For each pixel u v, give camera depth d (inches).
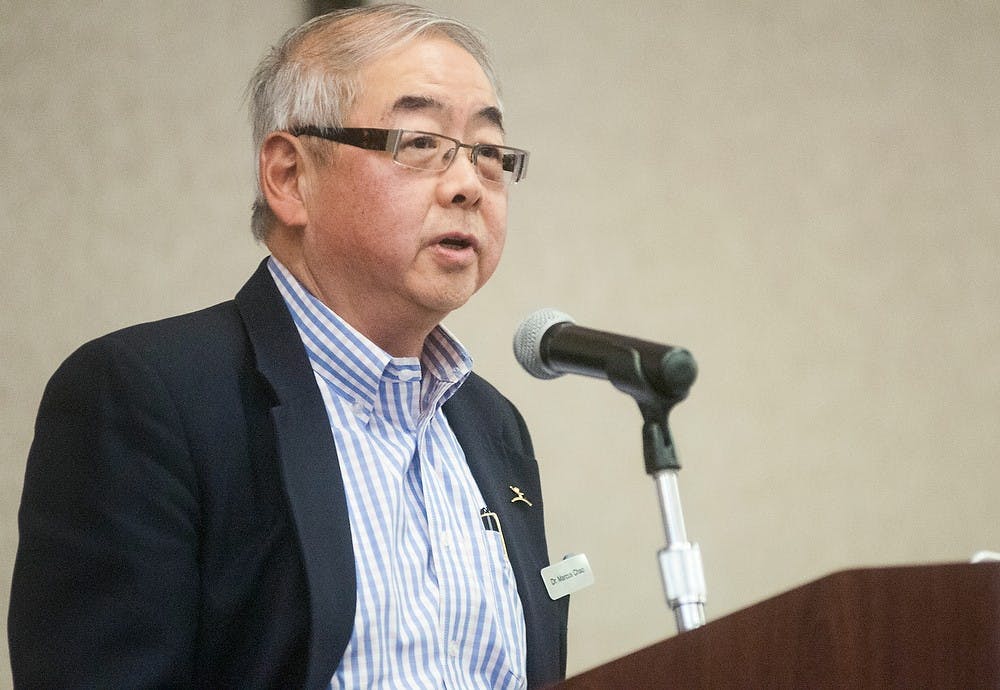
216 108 524.4
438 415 296.7
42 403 253.4
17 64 495.8
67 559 235.9
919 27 663.8
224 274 518.0
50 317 490.6
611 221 597.6
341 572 243.0
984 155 667.4
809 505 616.4
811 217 635.5
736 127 626.2
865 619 176.9
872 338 639.1
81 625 232.1
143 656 230.8
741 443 610.2
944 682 176.2
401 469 270.8
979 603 177.6
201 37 524.7
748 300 618.8
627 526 582.9
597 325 587.5
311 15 538.9
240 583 242.7
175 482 242.4
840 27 651.5
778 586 605.3
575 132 596.1
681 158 614.2
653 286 600.7
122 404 244.4
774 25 639.8
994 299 661.3
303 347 267.3
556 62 596.4
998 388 656.4
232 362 260.4
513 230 580.4
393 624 250.8
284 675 239.1
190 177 517.3
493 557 279.1
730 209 621.0
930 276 652.7
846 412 629.0
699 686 174.7
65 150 499.8
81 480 240.1
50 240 494.0
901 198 652.7
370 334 279.1
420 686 249.8
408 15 280.2
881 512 627.8
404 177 267.1
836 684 175.5
